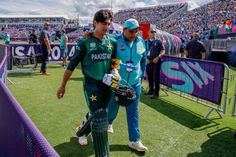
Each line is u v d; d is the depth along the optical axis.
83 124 3.17
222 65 4.61
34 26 73.19
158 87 6.19
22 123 1.40
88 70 2.49
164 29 51.34
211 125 4.34
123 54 3.12
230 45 12.89
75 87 7.04
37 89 6.62
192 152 3.29
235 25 18.92
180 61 5.91
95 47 2.43
